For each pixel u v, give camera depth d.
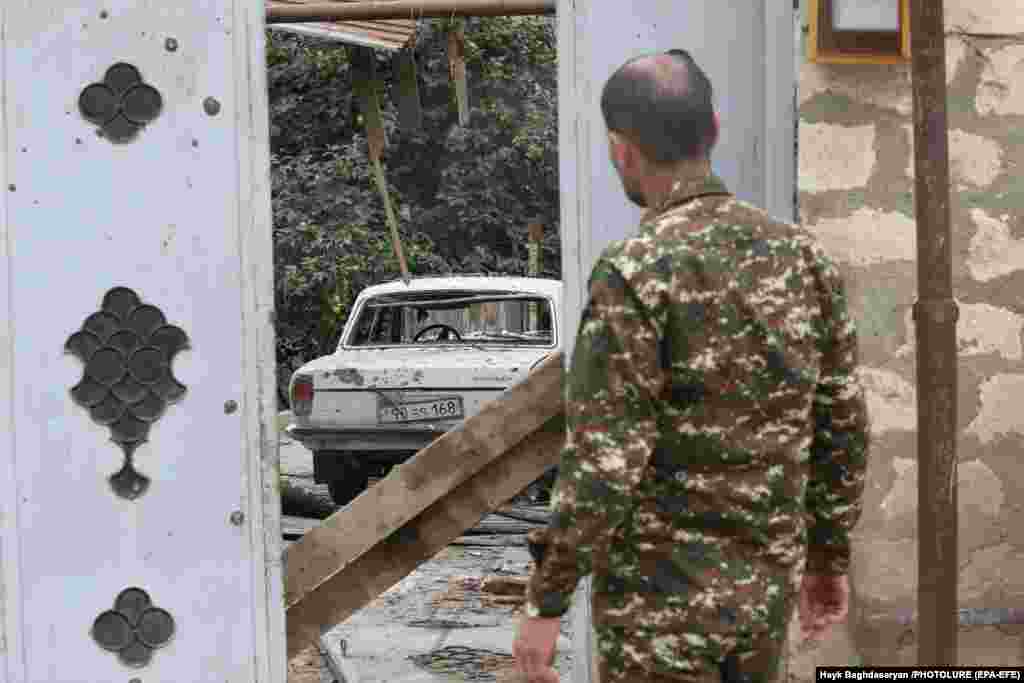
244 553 3.43
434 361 8.85
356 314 9.90
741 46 3.54
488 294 9.78
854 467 2.37
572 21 3.52
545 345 9.51
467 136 15.78
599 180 3.54
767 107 3.50
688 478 2.18
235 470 3.42
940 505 2.74
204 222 3.39
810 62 3.38
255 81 3.39
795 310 2.22
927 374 2.73
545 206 16.58
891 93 3.41
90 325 3.36
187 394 3.39
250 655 3.44
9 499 3.34
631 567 2.20
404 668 5.03
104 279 3.36
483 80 15.73
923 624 2.78
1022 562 3.50
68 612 3.38
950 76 3.45
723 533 2.18
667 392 2.17
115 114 3.35
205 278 3.39
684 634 2.16
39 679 3.37
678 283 2.14
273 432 3.44
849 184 3.41
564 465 2.13
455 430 3.56
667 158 2.26
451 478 3.56
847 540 2.43
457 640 5.45
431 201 16.22
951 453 2.73
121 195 3.36
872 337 3.42
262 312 3.41
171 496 3.40
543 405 3.54
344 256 15.12
